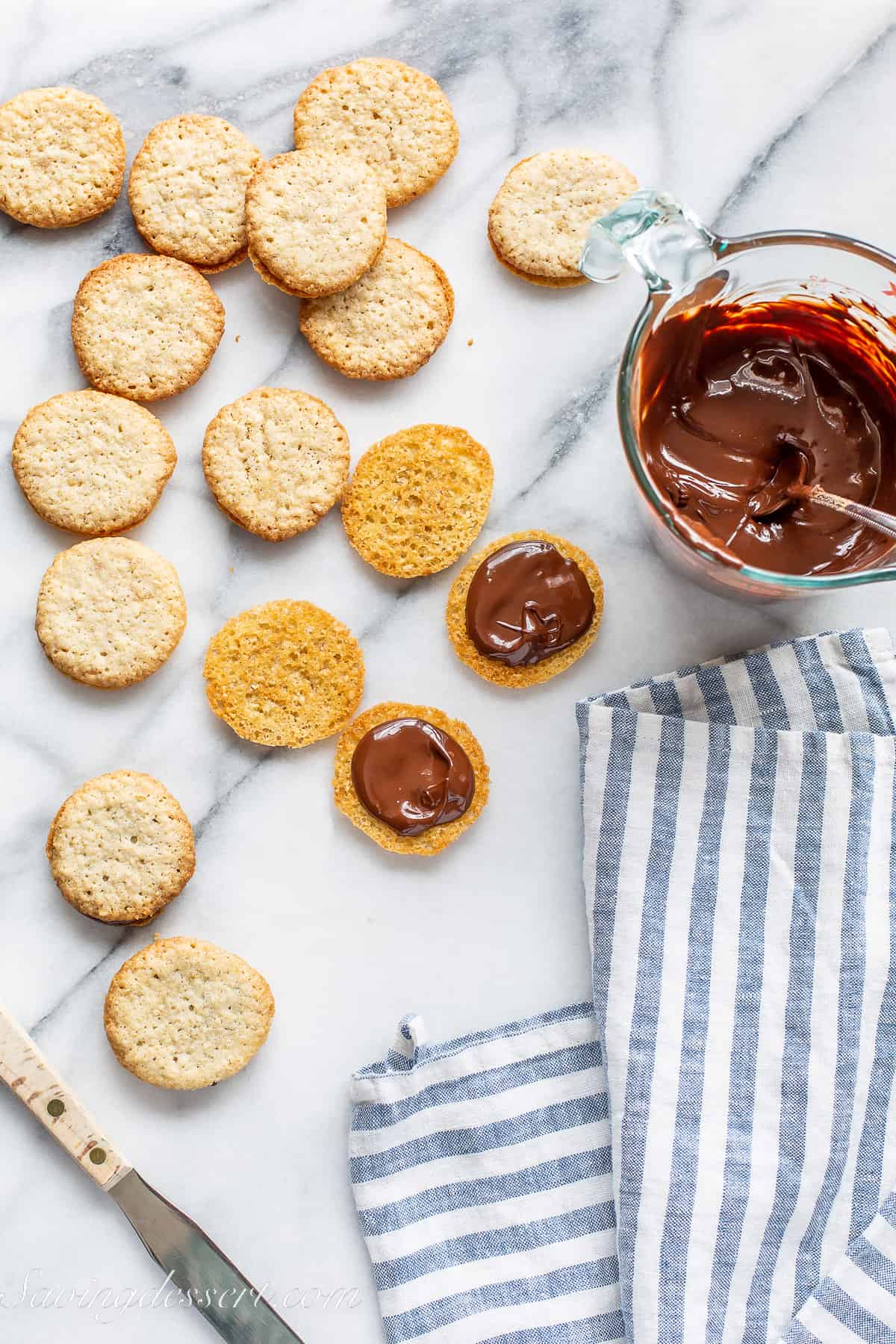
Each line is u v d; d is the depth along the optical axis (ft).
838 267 2.32
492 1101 2.52
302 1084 2.54
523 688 2.57
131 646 2.52
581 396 2.59
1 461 2.57
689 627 2.58
